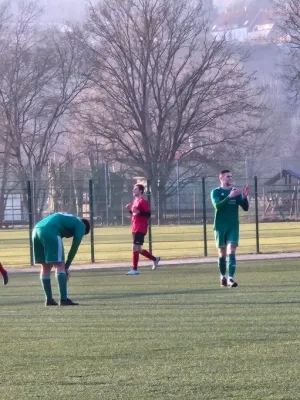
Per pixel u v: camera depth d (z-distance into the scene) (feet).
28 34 492.13
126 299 115.65
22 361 68.54
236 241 128.67
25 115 487.61
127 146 428.56
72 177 339.98
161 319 91.15
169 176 385.29
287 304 101.86
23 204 302.25
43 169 456.04
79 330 85.05
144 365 65.41
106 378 61.05
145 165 424.46
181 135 437.17
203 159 408.87
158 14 437.58
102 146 436.76
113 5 448.24
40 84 480.23
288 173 379.76
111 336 80.23
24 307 109.40
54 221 108.06
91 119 453.58
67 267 110.01
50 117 488.85
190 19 447.01
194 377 60.39
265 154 540.93
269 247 243.19
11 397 55.77
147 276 161.17
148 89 446.19
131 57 436.35
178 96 436.35
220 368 63.26
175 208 366.02
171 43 441.68
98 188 293.23
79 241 108.27
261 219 360.28
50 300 110.63
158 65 442.91
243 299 109.29
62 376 62.18
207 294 118.21
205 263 192.44
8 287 146.41
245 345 72.74
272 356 67.26
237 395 54.75
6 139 448.24
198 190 389.39
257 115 452.35
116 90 461.78
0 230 297.53
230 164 427.33
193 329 82.79
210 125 445.78
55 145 515.91
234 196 126.93
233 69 470.80
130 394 55.77
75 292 131.03
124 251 246.06
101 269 184.85
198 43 452.76
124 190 327.06
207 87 440.45
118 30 439.63
